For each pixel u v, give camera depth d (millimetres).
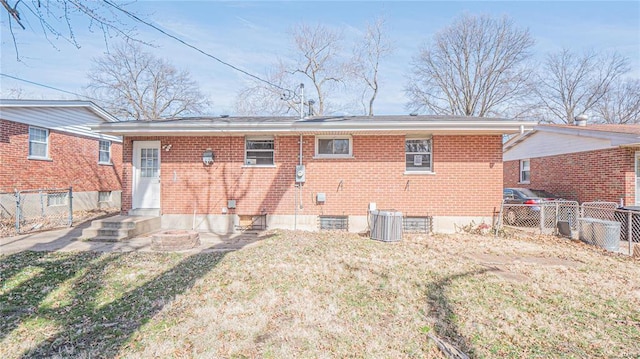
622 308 4391
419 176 9750
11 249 7266
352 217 9875
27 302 4457
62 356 3146
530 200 11055
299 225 10000
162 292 4773
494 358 3178
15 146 11492
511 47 29125
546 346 3414
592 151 11852
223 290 4832
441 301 4520
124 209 10195
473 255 7023
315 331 3646
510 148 17766
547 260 6746
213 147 10141
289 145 10047
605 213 10211
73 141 14242
